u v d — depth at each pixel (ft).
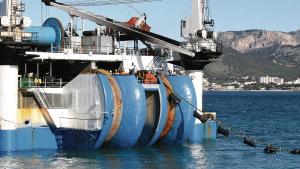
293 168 134.51
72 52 156.15
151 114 152.25
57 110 143.02
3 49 133.59
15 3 135.33
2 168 121.49
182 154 146.92
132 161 133.90
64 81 163.22
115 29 168.25
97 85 138.92
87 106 140.56
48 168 122.72
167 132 156.35
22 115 141.38
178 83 157.89
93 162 130.41
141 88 146.00
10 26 134.51
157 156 142.00
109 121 138.10
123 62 163.43
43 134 140.67
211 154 149.07
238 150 157.89
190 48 169.99
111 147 148.77
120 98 140.67
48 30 156.15
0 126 136.77
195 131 168.55
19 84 144.77
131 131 144.36
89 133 140.15
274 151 156.46
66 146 142.72
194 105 159.12
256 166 136.05
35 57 146.51
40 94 143.43
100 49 163.73
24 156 133.59
